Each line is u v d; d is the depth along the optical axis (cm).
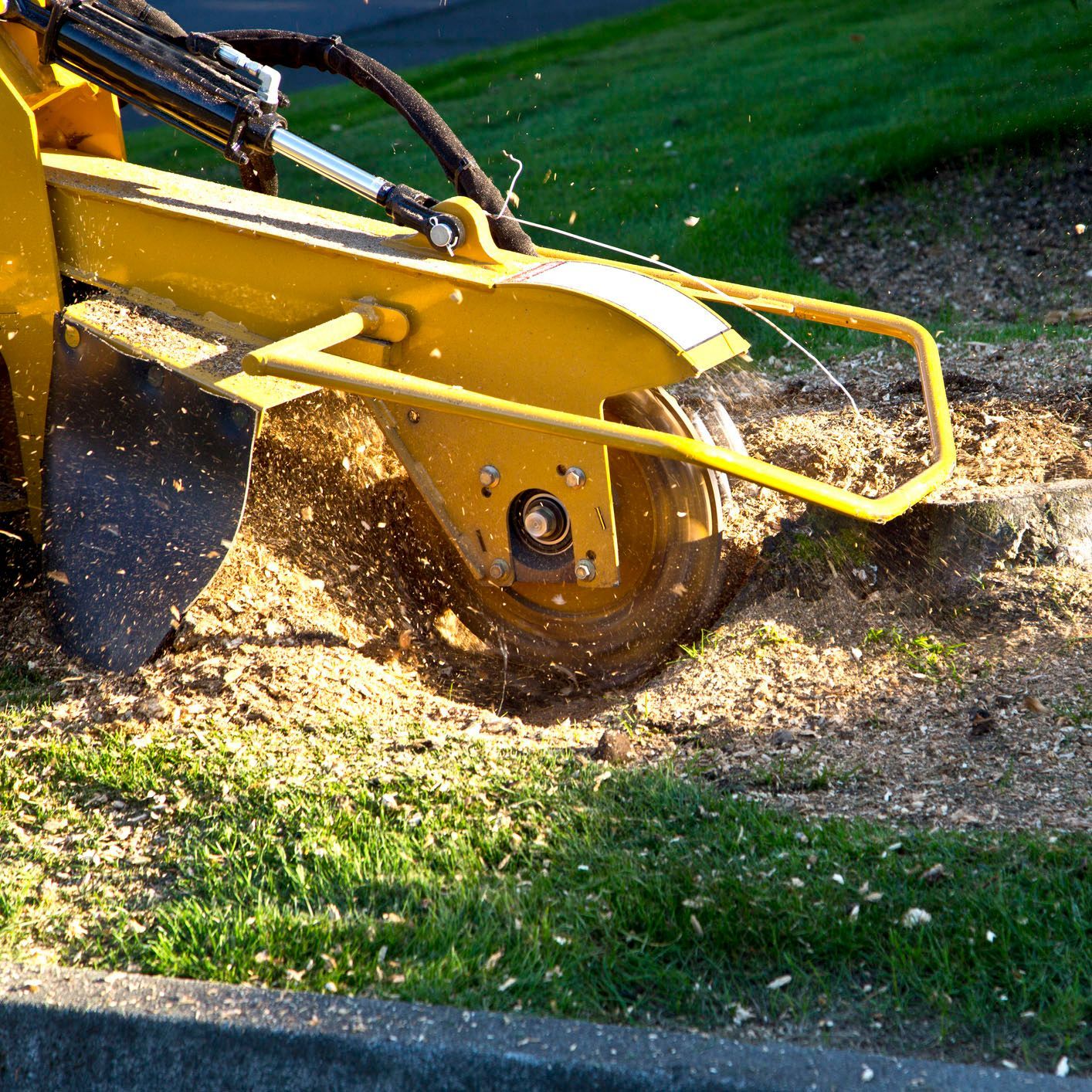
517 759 328
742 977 247
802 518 416
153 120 1508
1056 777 299
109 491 391
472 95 1418
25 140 390
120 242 403
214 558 371
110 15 386
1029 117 973
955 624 380
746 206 910
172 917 272
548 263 386
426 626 439
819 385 586
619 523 396
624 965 251
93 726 353
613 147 1133
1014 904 255
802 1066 215
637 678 408
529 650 428
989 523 396
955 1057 224
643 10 1805
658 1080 215
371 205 1032
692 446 310
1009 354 582
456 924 263
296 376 323
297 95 1487
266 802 313
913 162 943
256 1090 232
